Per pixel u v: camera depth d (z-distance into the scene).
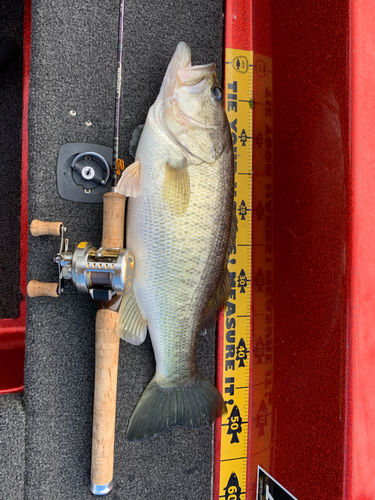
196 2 0.63
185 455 0.62
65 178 0.58
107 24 0.60
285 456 0.55
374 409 0.48
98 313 0.53
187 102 0.55
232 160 0.58
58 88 0.58
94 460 0.53
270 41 0.59
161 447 0.61
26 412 0.57
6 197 0.71
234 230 0.60
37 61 0.58
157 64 0.62
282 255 0.57
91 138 0.59
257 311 0.62
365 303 0.47
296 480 0.53
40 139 0.58
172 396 0.57
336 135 0.49
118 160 0.54
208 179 0.55
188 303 0.55
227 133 0.57
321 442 0.50
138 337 0.55
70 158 0.58
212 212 0.55
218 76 0.64
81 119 0.59
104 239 0.53
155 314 0.55
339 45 0.48
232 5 0.64
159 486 0.61
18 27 0.72
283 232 0.57
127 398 0.60
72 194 0.58
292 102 0.55
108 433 0.54
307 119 0.53
